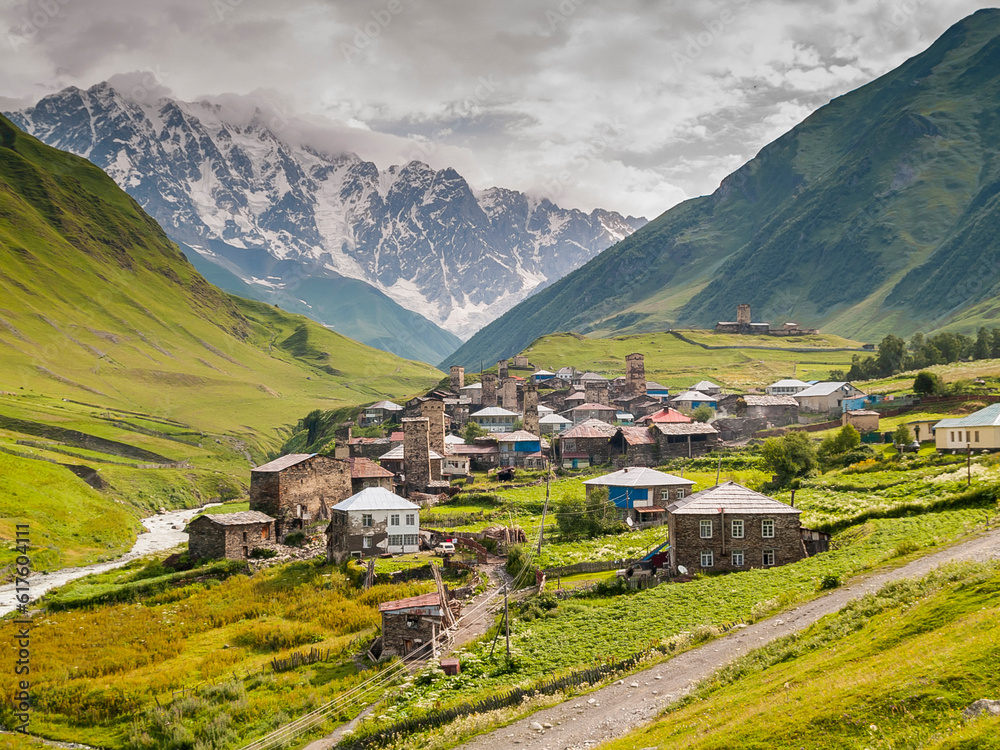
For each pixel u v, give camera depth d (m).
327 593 101.50
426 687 69.31
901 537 85.50
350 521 116.62
